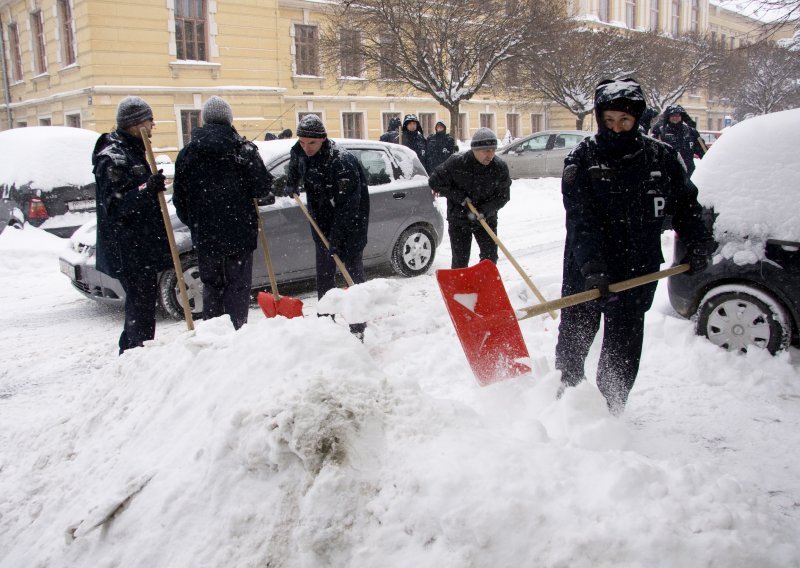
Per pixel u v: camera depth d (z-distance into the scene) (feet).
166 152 71.92
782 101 92.07
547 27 62.03
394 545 6.42
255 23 77.05
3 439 12.30
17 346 18.38
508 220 38.91
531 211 42.60
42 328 20.13
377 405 7.92
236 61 76.18
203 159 14.65
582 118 79.82
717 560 5.84
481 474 6.63
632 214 10.18
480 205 17.76
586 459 6.97
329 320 9.97
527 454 7.02
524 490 6.42
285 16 80.28
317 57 80.02
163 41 70.74
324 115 85.25
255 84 78.07
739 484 6.79
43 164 30.89
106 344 18.38
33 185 30.40
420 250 24.95
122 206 13.61
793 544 6.21
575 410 9.43
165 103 71.46
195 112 74.23
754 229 13.96
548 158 56.44
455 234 18.13
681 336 14.80
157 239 14.64
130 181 13.76
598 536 5.98
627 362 10.82
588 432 9.11
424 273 25.36
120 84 68.85
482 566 6.02
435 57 61.87
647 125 39.04
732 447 10.58
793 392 12.58
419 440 7.38
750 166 14.62
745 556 5.90
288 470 7.30
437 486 6.55
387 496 6.79
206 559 6.98
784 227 13.66
